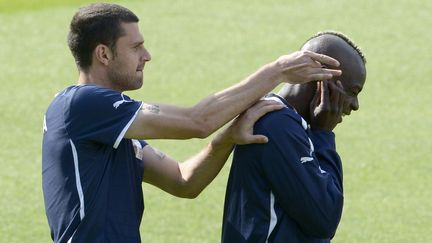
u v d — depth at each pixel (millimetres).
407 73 50656
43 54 55094
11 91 48625
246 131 17484
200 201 35000
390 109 45438
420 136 41688
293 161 17297
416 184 36438
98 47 17750
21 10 64062
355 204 34594
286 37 57375
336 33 18172
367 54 54000
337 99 17734
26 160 39469
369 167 38250
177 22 60656
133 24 17922
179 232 32156
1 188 36438
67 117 17531
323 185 17422
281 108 17641
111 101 17484
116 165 17703
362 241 31125
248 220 17672
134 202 17938
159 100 47031
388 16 61094
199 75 50969
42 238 31688
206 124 17656
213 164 19188
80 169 17422
